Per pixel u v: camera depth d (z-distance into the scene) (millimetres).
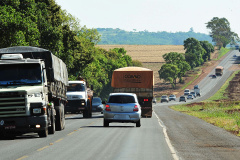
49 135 56562
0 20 100875
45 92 54406
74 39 162125
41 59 55156
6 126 51375
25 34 108312
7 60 53688
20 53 60000
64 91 73125
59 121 64438
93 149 40375
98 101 139875
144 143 45844
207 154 38062
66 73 77625
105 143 45750
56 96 62500
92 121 90875
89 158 34219
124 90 107062
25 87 52344
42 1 136250
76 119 100938
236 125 75562
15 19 102750
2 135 54625
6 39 102625
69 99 104438
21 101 51656
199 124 82562
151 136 54219
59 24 158750
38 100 52250
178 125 79125
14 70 53344
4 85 52375
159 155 36188
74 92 105188
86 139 50281
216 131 65375
